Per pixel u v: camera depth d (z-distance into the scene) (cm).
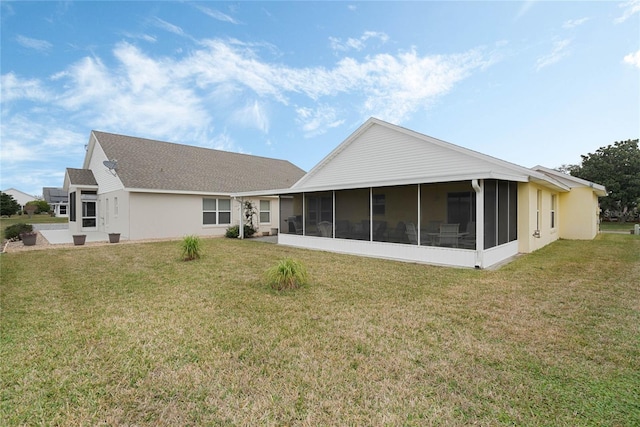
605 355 320
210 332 386
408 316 436
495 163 957
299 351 335
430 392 261
